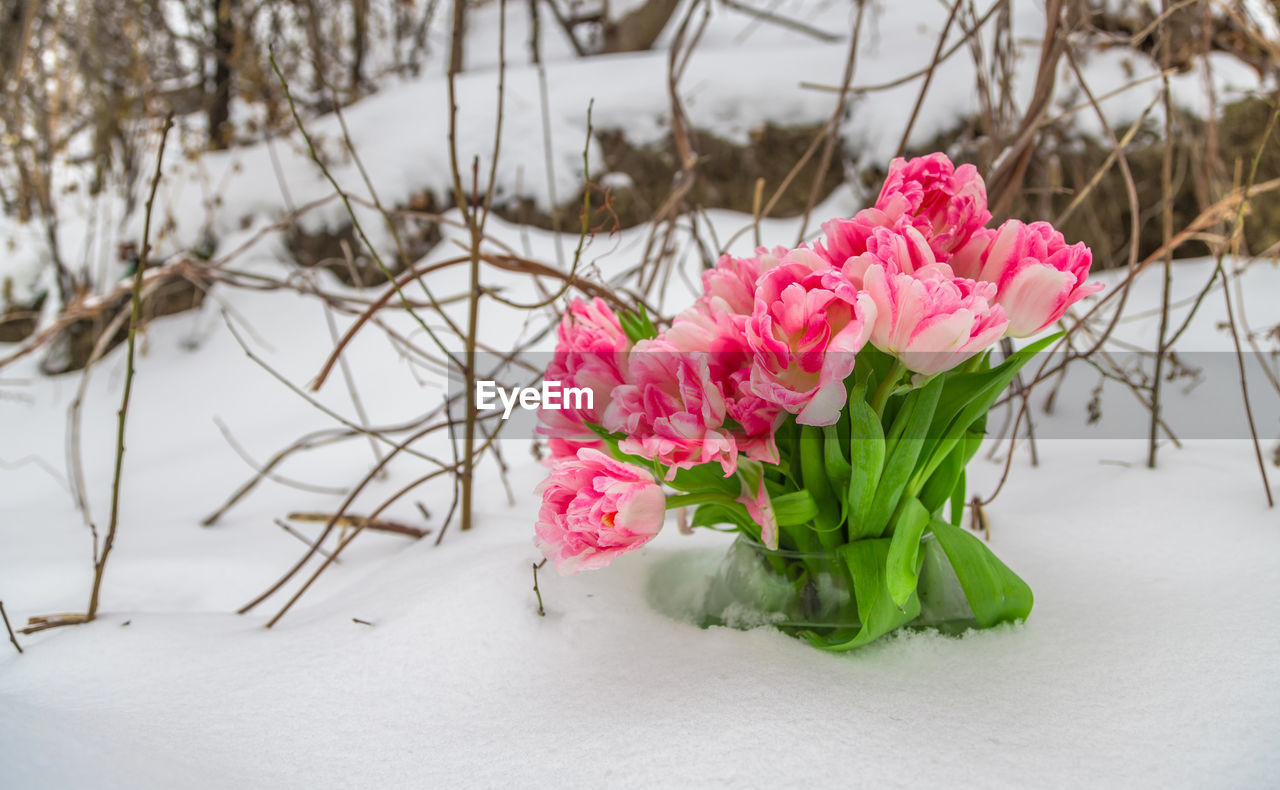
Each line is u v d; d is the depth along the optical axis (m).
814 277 0.94
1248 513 1.23
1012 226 0.97
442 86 2.66
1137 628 1.05
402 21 3.30
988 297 0.95
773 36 3.09
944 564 1.08
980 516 1.26
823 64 2.53
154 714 1.02
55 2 2.62
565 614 1.10
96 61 2.61
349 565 1.38
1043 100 1.39
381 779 0.94
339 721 1.00
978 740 0.93
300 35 2.97
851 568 1.02
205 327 2.41
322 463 1.86
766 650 1.04
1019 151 1.40
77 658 1.12
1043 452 1.52
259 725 1.00
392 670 1.06
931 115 2.35
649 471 1.01
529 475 1.61
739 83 2.48
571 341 1.09
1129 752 0.91
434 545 1.33
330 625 1.15
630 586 1.15
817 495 1.04
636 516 0.95
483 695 1.02
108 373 2.41
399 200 2.45
